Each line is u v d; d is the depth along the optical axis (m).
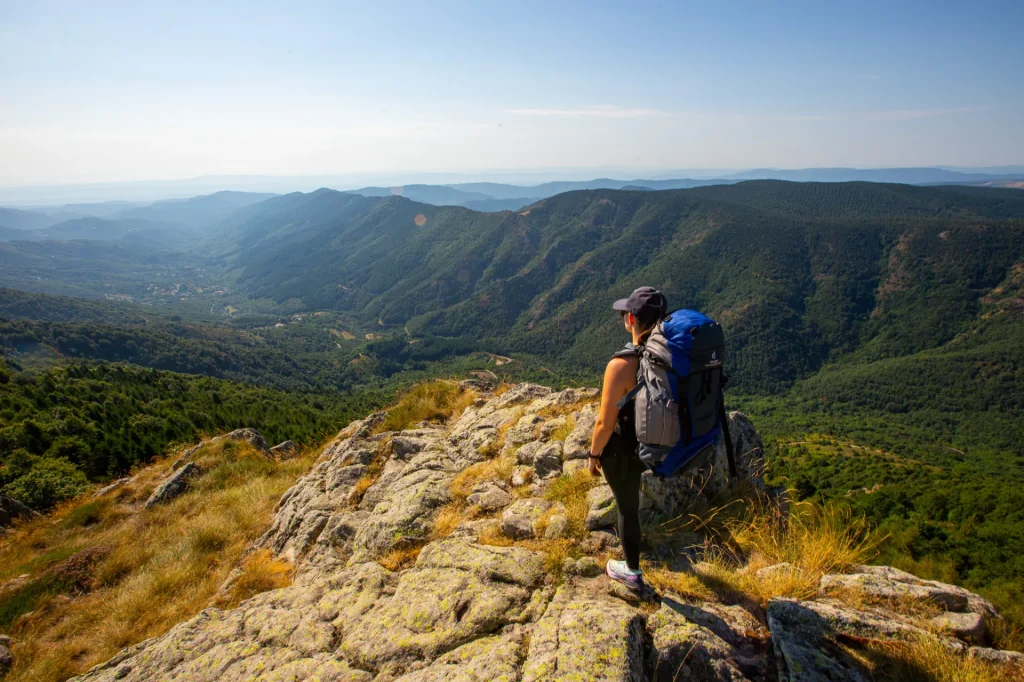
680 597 3.37
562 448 5.59
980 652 2.82
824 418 170.75
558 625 3.00
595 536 4.07
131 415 34.31
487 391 10.75
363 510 6.73
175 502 11.90
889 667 2.71
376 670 3.17
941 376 182.00
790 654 2.74
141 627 6.60
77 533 11.66
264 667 3.59
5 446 21.95
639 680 2.57
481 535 4.55
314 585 4.77
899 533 19.64
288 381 191.25
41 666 6.25
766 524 4.36
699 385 2.99
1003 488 30.05
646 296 3.28
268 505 9.84
